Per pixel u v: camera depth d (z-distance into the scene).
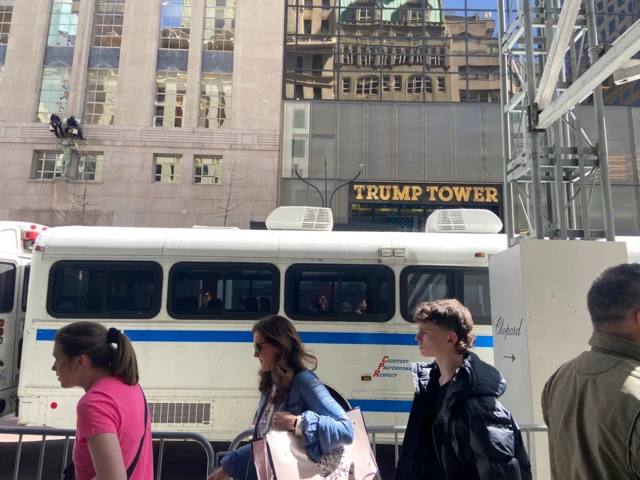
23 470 6.24
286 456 2.03
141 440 2.04
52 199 18.95
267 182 19.47
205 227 6.66
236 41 20.47
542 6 4.79
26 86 19.73
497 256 4.50
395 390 5.98
